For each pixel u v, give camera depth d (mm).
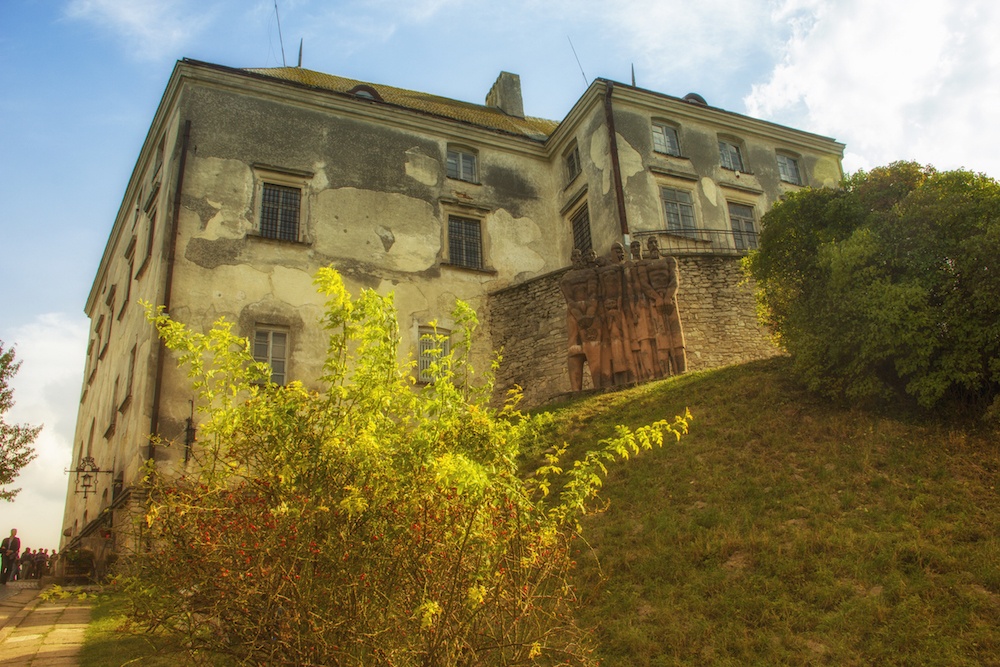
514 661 5168
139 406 18469
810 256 14453
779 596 8109
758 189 27438
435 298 23609
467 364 6305
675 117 26812
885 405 12539
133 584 4906
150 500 5160
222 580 4746
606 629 8062
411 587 4898
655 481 11508
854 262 13078
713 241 25578
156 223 21781
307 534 4820
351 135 24156
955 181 13328
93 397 27797
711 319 21781
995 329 11531
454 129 26141
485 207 25719
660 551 9453
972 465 10375
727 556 9109
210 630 4910
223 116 22312
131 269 24125
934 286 12609
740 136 28031
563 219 26938
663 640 7730
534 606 5445
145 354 18984
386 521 4988
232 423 5336
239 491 5117
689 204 25812
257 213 21844
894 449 11148
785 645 7348
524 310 23453
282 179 22516
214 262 20656
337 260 22375
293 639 4660
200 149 21609
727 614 7980
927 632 7133
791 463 11281
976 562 8125
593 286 18172
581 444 13836
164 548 4934
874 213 13852
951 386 12203
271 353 20484
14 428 21938
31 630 8805
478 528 5102
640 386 16641
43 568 21406
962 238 12570
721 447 12172
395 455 5309
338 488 5105
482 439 5648
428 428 5469
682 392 15055
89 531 17312
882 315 12398
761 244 15680
